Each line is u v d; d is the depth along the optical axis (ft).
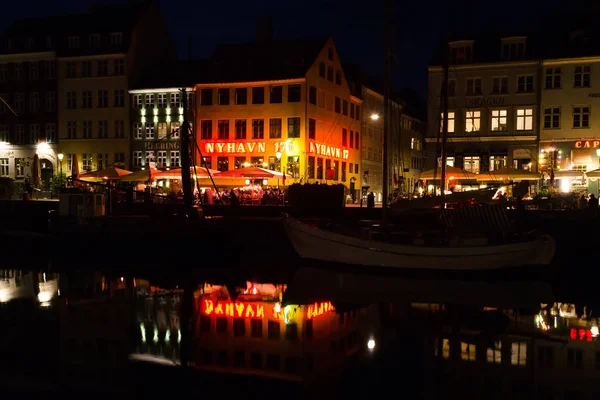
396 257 72.49
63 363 39.29
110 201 96.73
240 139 161.99
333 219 95.45
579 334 47.34
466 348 43.42
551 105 138.41
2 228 104.83
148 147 173.37
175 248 85.25
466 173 114.01
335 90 175.73
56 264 81.25
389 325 49.57
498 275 71.51
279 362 39.99
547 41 144.36
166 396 33.76
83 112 179.83
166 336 45.85
